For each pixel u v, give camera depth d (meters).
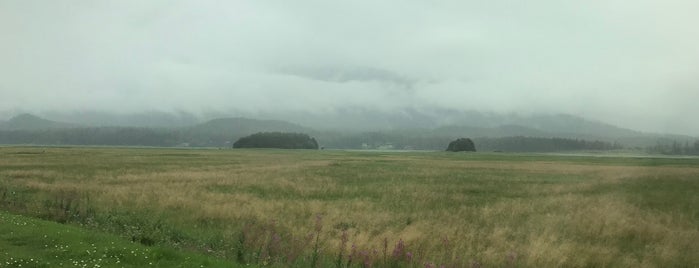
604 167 77.19
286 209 26.14
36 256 12.46
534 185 44.19
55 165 56.88
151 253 12.96
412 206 29.02
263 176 50.09
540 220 24.17
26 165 55.38
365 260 14.10
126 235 16.42
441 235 19.56
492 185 43.97
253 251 14.95
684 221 23.98
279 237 16.52
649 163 93.06
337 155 136.50
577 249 17.83
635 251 18.36
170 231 18.09
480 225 22.89
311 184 42.06
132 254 12.85
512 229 21.91
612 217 24.78
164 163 70.06
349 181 46.25
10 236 14.34
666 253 17.70
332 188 38.78
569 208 28.47
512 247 18.05
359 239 17.98
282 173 56.00
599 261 16.62
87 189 31.97
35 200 24.77
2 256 12.05
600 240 19.88
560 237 20.23
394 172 60.91
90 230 17.08
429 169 69.19
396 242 17.45
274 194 34.19
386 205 29.28
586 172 63.75
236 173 53.50
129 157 86.38
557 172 64.12
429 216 24.98
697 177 51.88
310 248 16.28
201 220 21.94
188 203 26.30
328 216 23.84
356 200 31.22
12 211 20.78
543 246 17.72
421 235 19.14
